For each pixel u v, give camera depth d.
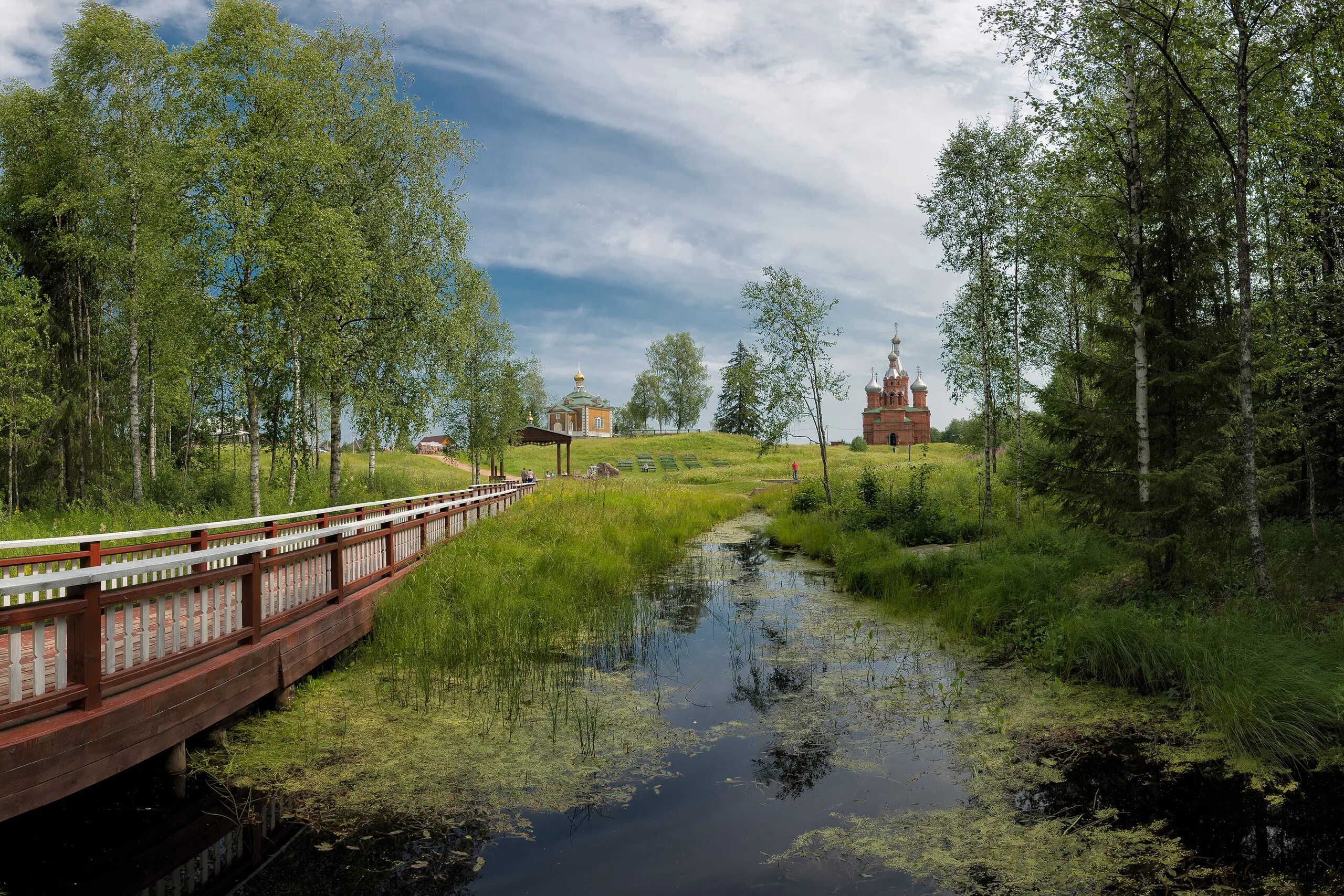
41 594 5.98
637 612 10.40
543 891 3.89
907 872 4.08
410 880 4.00
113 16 20.95
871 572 12.10
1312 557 9.07
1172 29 8.52
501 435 37.47
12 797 3.68
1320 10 8.13
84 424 22.55
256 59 16.67
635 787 5.16
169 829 4.57
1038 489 9.46
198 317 16.64
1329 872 3.97
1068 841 4.37
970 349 18.36
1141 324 8.64
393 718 6.36
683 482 44.69
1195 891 3.83
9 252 20.14
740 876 4.04
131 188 20.20
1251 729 5.56
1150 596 8.43
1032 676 7.47
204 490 21.78
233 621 5.94
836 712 6.62
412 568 10.87
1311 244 10.80
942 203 17.55
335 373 19.28
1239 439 8.54
